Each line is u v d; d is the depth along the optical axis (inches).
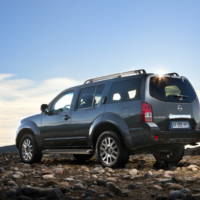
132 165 323.9
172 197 153.3
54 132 349.1
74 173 264.4
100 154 301.0
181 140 285.0
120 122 286.2
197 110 303.0
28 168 314.0
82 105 327.6
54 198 154.0
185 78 307.3
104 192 172.2
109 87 307.1
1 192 170.9
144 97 278.1
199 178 218.5
